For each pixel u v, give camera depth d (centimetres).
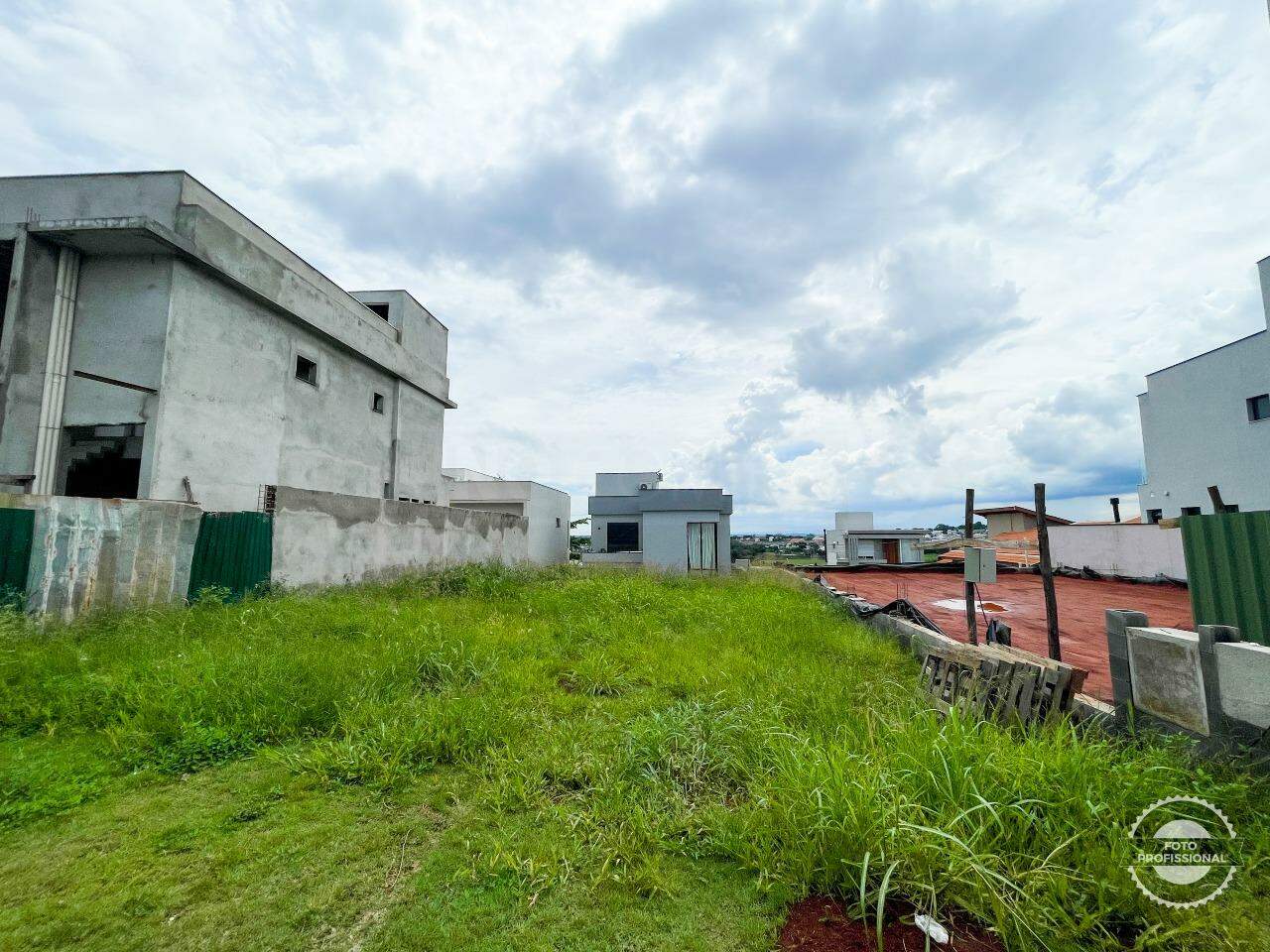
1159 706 317
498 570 1090
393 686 417
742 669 497
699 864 232
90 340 844
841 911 202
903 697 424
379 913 200
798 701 396
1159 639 318
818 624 717
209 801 272
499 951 183
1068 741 302
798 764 260
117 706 359
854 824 216
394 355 1473
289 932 190
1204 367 1546
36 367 808
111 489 936
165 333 838
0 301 866
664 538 1986
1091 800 234
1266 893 204
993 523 2791
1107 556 1512
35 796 265
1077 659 595
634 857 234
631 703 418
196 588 690
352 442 1312
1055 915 188
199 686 367
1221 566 459
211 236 908
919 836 211
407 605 721
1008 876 202
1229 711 276
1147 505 1762
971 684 396
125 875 217
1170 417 1662
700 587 1113
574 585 971
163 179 890
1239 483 1441
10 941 183
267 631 541
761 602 878
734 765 305
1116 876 196
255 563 768
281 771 300
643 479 2898
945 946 184
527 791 282
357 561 990
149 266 857
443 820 262
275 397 1058
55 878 214
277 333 1066
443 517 1295
